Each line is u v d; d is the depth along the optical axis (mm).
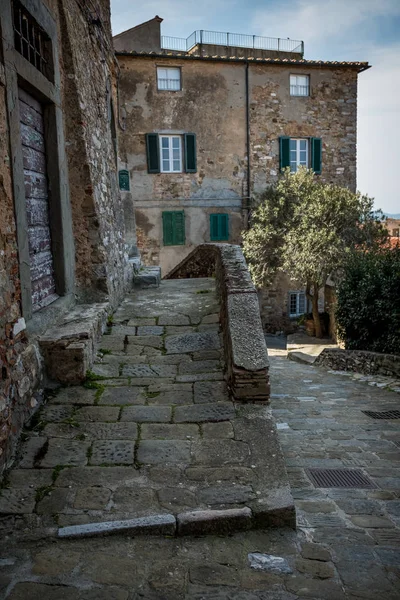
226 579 2740
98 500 3367
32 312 4875
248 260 17625
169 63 18172
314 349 15266
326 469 4676
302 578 2764
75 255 6566
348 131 20125
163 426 4297
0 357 3727
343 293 12172
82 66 6480
